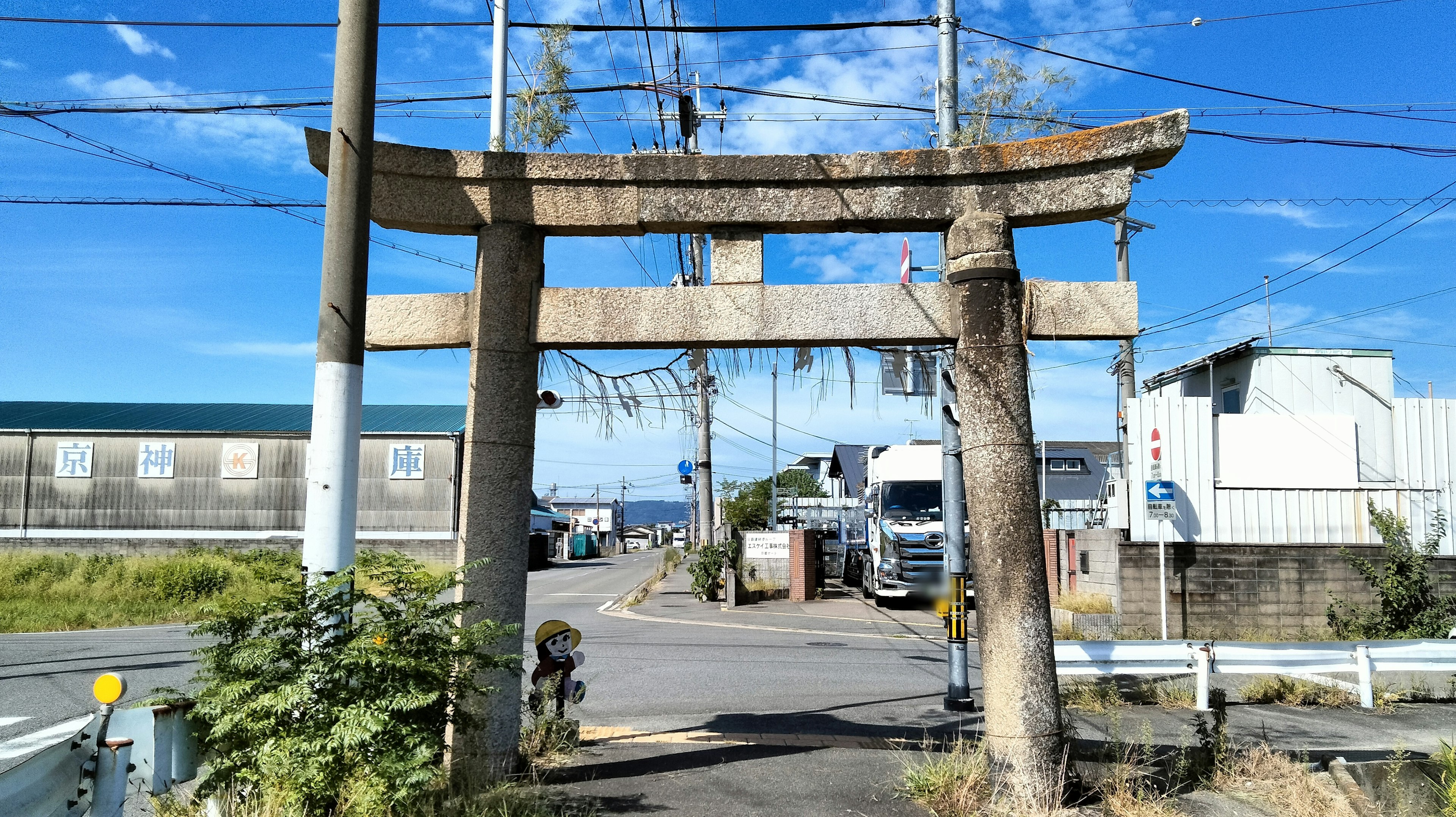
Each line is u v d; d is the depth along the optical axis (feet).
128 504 118.21
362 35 18.89
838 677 37.11
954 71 34.68
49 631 53.52
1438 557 47.01
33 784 11.58
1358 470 51.65
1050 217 20.43
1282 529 50.44
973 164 20.40
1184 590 47.42
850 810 18.84
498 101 35.86
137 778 14.25
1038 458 139.13
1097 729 27.63
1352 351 61.00
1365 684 31.53
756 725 27.55
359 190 18.56
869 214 20.75
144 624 57.88
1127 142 19.44
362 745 15.10
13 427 126.11
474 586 20.17
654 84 44.42
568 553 201.67
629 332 20.93
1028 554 19.17
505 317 20.97
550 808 18.35
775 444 106.52
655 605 71.36
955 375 23.41
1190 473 50.72
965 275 20.01
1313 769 22.75
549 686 23.81
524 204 21.30
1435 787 22.24
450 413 128.47
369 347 21.72
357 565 16.70
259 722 15.05
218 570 69.62
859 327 20.51
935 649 46.24
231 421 128.77
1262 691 32.83
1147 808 18.74
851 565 93.81
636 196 21.17
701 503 88.99
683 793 19.85
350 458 17.93
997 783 18.83
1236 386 63.52
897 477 72.02
